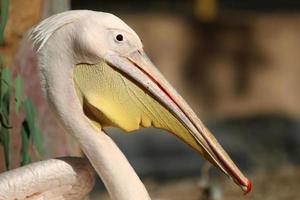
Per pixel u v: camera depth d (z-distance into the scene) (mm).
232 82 29250
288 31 29656
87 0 28812
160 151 23812
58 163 6871
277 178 19516
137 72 6941
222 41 29375
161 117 7008
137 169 23344
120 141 23766
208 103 28891
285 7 30078
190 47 29000
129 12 28797
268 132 25750
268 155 23984
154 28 28688
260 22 29578
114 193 6898
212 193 15227
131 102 6973
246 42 29484
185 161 23375
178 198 17359
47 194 6871
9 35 9711
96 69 6902
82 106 6953
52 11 10695
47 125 10273
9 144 9352
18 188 6742
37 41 6918
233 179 7000
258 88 29250
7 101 9125
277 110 28812
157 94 6961
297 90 29281
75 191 6973
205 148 7000
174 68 28812
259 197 17125
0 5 9398
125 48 6930
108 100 6949
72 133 6949
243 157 23766
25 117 9297
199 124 6992
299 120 27312
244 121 27188
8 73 9172
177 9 29375
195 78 29000
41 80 6941
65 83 6910
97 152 6910
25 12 9844
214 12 29406
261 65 29484
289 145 25250
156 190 18516
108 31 6883
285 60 29516
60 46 6879
